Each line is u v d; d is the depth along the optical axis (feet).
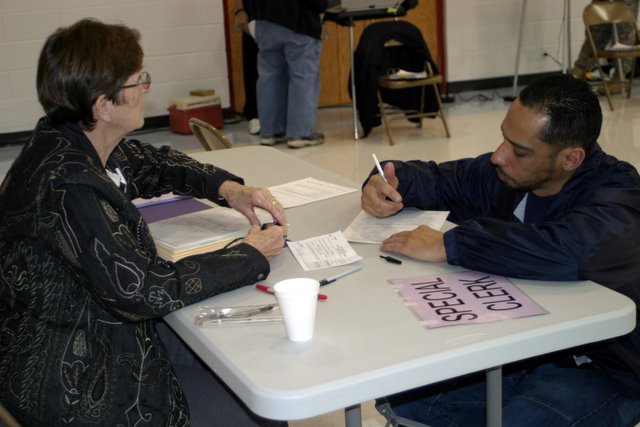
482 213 6.03
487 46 24.48
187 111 20.35
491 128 19.51
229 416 4.95
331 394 3.42
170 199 6.23
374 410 7.87
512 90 24.54
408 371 3.56
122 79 4.30
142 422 4.30
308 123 18.31
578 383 4.89
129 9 20.27
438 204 6.17
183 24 20.94
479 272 4.66
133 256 4.14
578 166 5.07
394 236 5.15
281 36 17.61
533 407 4.73
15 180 4.25
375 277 4.66
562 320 3.94
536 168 5.01
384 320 4.05
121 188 5.26
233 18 21.56
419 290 4.42
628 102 21.75
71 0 19.61
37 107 19.92
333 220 5.80
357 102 18.98
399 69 19.36
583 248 4.42
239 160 7.77
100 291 4.08
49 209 4.04
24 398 4.17
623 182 4.97
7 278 4.26
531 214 5.49
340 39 23.24
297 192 6.55
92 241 4.03
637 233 4.57
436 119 21.07
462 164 6.26
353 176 15.65
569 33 23.03
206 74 21.58
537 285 4.43
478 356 3.70
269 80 18.44
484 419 5.08
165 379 4.49
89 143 4.40
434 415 5.23
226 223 5.47
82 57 4.18
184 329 4.15
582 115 4.81
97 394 4.23
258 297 4.46
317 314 4.17
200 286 4.31
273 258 5.06
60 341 4.22
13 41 19.31
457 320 4.00
